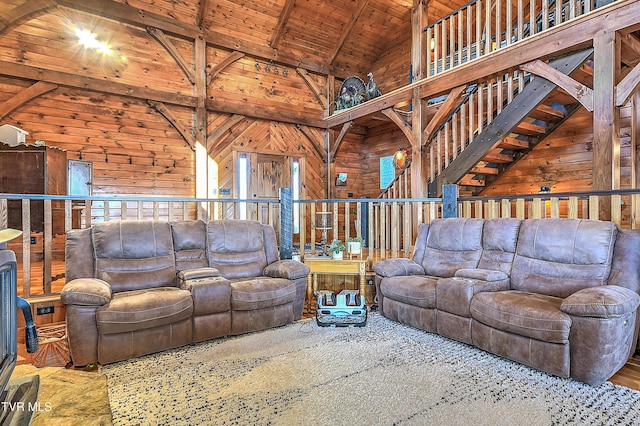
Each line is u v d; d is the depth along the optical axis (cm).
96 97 577
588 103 378
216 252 372
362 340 307
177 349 289
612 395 214
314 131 818
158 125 631
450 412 197
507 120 459
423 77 576
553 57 419
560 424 186
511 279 314
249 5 666
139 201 378
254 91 729
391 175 835
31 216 474
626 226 470
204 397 214
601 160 366
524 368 251
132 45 600
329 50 805
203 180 659
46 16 531
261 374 243
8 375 130
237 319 319
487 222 354
